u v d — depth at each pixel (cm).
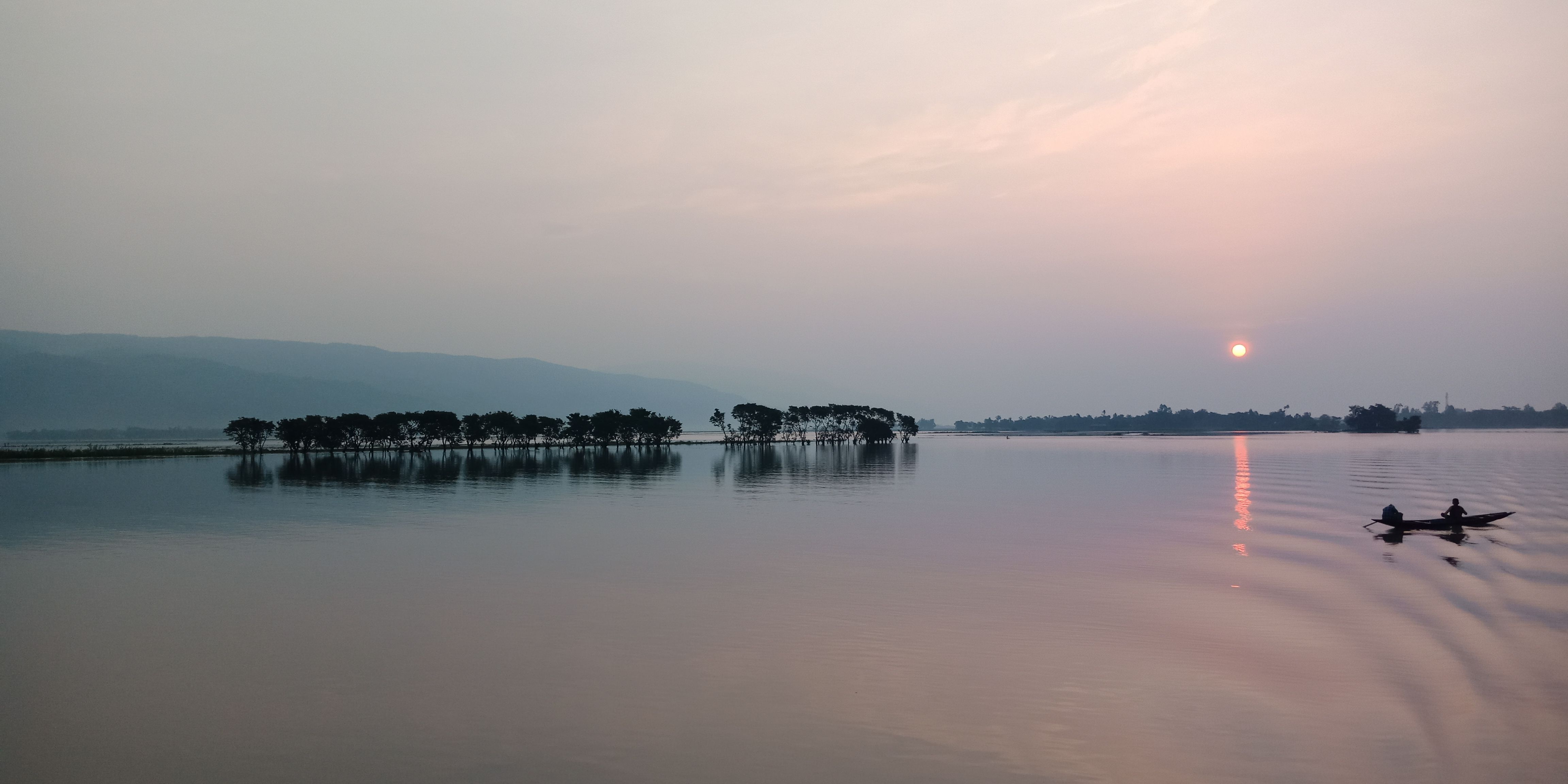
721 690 2189
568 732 1906
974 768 1734
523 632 2736
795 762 1756
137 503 6856
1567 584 3631
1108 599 3262
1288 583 3625
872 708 2064
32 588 3428
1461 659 2505
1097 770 1730
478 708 2053
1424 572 3909
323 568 3869
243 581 3578
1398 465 13112
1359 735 1927
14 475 10238
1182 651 2564
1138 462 14538
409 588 3428
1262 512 6494
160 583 3516
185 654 2497
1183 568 3953
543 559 4119
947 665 2398
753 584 3525
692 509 6500
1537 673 2381
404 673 2319
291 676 2295
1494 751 1841
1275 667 2411
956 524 5616
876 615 2981
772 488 8644
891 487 8869
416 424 16800
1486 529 5406
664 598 3244
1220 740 1891
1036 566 3969
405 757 1777
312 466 12500
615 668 2364
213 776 1694
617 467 12656
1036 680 2275
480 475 10619
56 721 1980
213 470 11369
